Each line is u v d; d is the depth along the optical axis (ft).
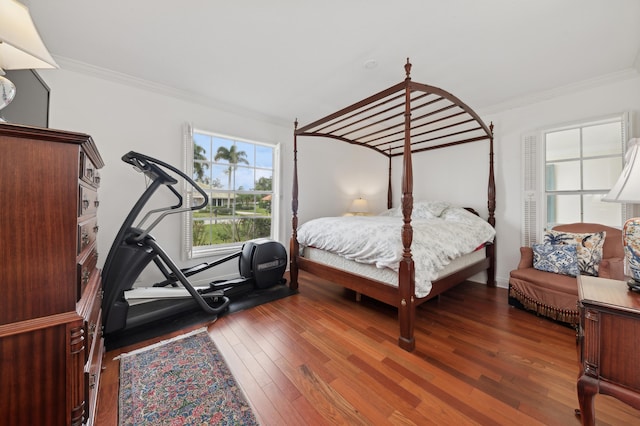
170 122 9.36
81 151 3.51
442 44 6.48
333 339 6.36
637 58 6.97
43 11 5.43
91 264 4.54
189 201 9.75
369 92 9.45
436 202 11.25
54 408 2.94
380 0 5.05
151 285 9.00
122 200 8.46
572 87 8.54
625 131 7.73
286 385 4.74
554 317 7.11
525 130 9.74
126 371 5.14
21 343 2.77
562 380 4.84
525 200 9.73
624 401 2.89
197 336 6.52
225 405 4.27
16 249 2.76
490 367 5.24
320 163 14.05
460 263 8.47
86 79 7.77
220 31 6.11
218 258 10.57
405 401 4.34
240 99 10.11
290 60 7.34
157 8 5.38
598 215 8.48
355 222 9.00
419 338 6.40
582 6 5.14
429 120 12.37
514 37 6.15
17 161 2.75
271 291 9.82
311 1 5.12
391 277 6.71
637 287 3.40
